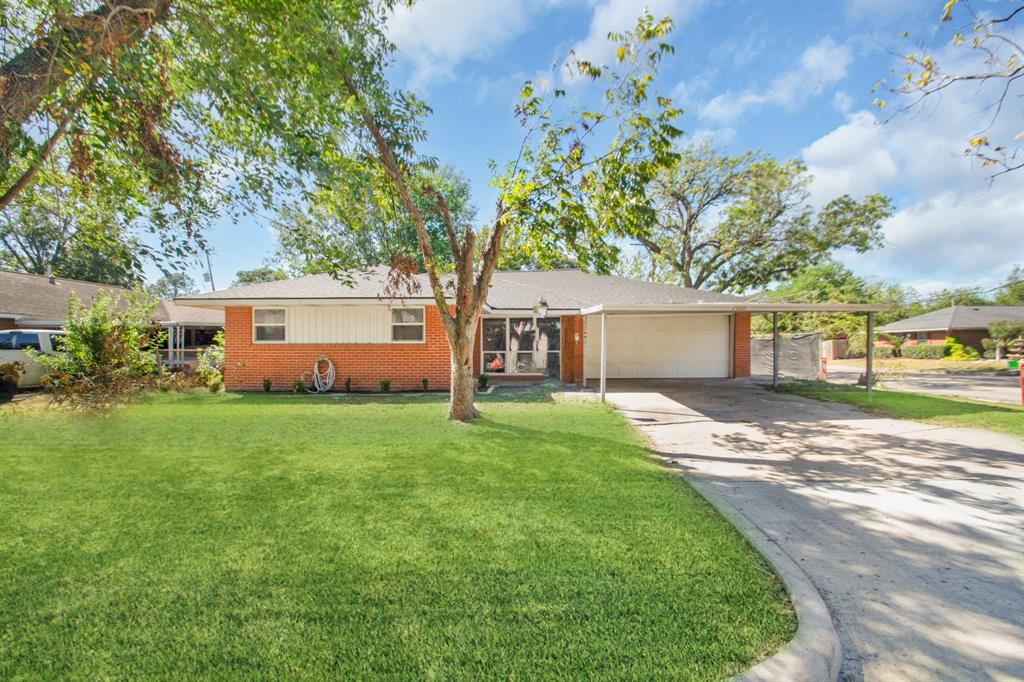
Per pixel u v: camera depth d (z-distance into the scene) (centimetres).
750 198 2428
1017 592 287
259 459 575
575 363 1545
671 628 242
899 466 573
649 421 869
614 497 445
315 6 535
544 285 1791
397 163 818
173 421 823
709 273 2703
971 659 229
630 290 1698
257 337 1325
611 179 704
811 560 328
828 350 3200
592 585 284
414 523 380
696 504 426
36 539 348
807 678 209
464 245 830
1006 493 471
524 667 213
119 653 223
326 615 253
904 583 298
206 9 498
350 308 1324
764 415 929
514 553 327
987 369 2275
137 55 428
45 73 405
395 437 701
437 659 218
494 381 1555
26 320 1670
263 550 331
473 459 580
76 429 753
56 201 591
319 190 700
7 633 238
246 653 223
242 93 511
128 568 305
